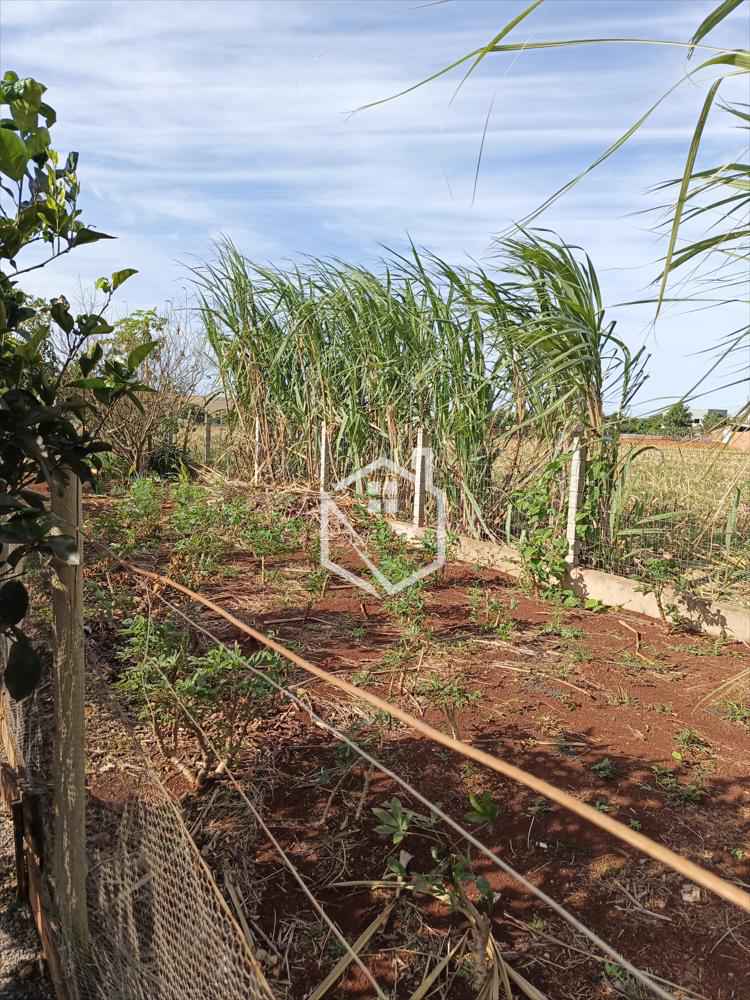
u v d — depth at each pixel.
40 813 2.74
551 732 3.89
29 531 2.06
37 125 2.17
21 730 3.10
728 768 3.56
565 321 6.73
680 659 5.05
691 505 6.98
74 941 2.29
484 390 8.31
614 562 6.75
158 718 3.79
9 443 2.10
